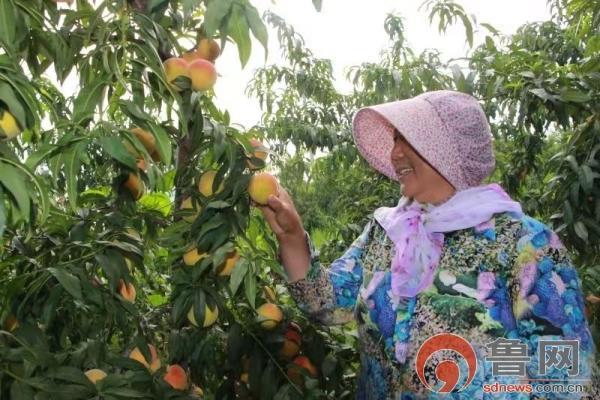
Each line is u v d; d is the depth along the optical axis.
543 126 2.88
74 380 1.22
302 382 1.72
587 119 2.29
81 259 1.43
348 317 1.64
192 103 1.41
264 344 1.72
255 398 1.72
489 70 2.59
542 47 4.09
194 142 1.47
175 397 1.46
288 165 5.08
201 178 1.56
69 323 1.62
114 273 1.37
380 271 1.45
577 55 3.97
